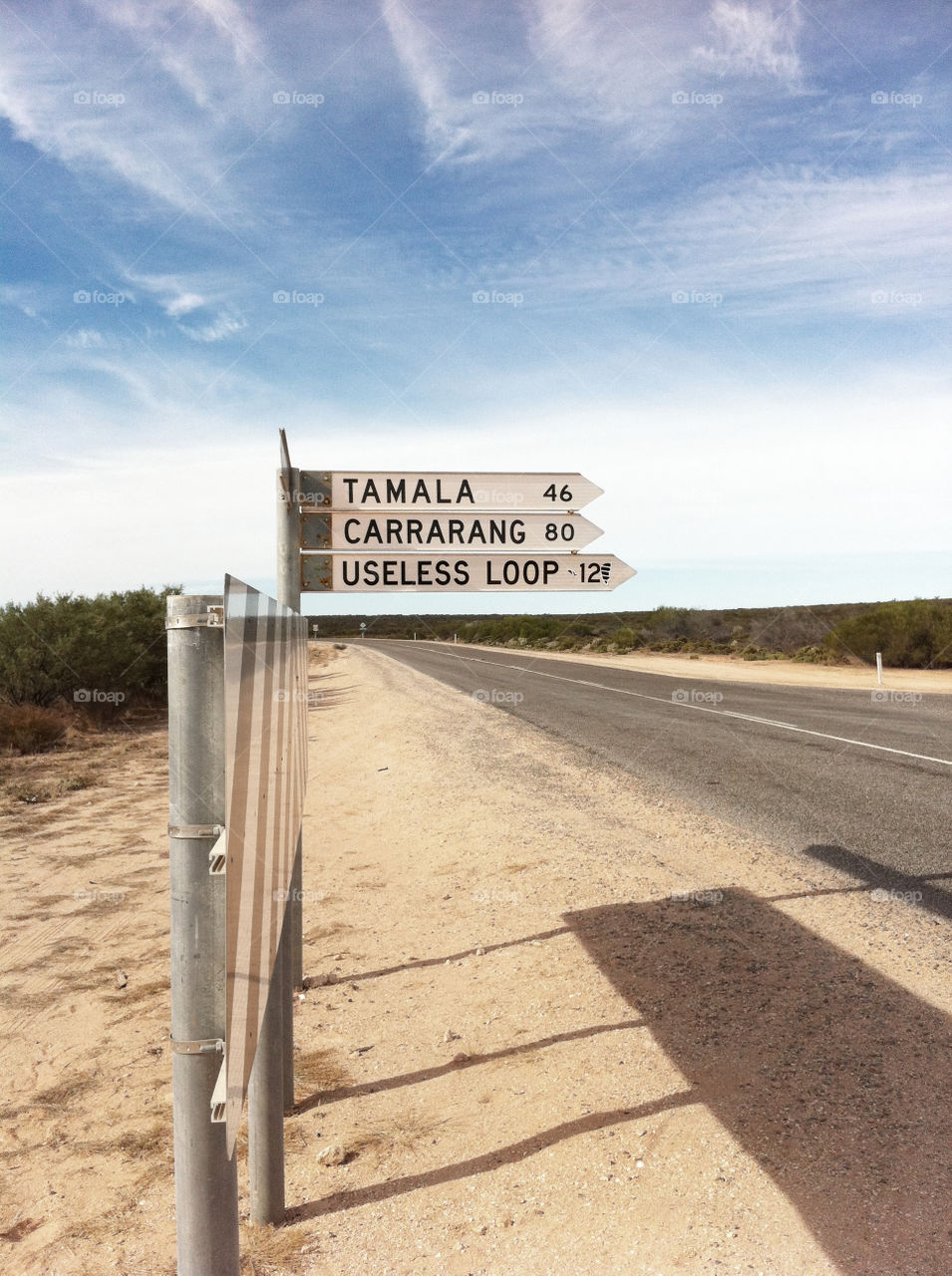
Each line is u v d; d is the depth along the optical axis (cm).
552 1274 235
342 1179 294
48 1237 274
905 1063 328
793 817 779
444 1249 251
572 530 389
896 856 638
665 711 1725
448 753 1291
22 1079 391
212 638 171
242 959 178
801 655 3409
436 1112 333
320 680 3338
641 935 488
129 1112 356
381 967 498
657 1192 262
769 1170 266
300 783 388
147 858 798
